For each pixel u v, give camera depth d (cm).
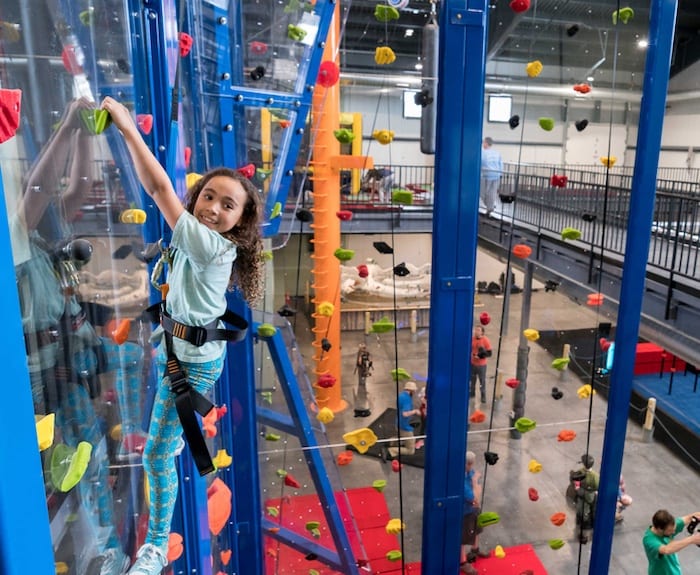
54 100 122
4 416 64
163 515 143
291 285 544
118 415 159
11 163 107
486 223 394
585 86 347
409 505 479
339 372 551
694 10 1119
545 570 400
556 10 347
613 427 354
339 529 376
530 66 329
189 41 214
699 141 1220
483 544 412
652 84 310
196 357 131
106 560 147
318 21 285
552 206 400
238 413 320
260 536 343
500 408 421
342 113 409
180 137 202
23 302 113
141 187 172
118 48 157
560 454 421
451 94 278
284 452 368
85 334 139
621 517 580
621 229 435
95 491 144
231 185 132
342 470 511
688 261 599
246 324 140
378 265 607
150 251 169
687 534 578
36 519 71
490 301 414
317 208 488
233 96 265
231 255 131
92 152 140
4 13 104
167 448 141
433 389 314
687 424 772
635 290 337
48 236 123
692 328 567
